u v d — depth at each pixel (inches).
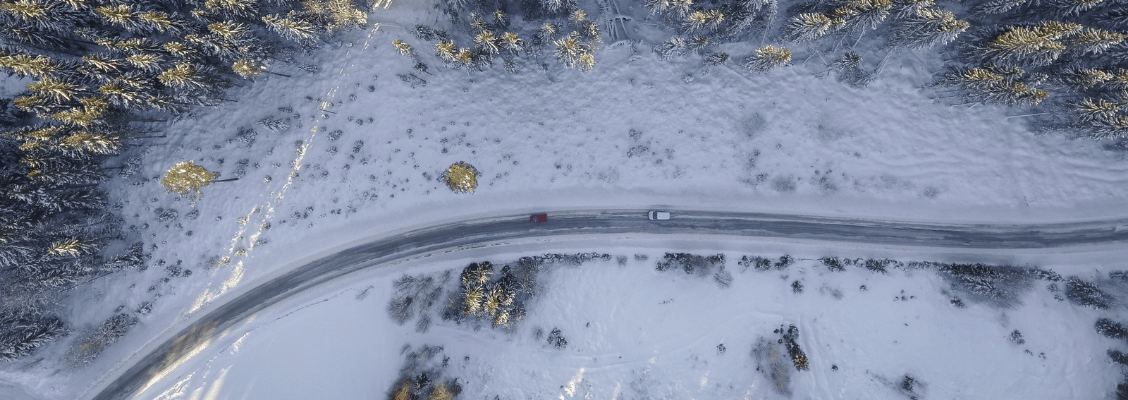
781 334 2047.2
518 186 2135.8
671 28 2084.2
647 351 2060.8
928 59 2043.6
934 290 2027.6
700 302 2071.9
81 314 2071.9
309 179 2114.9
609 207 2128.4
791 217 2102.6
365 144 2114.9
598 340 2073.1
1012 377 1962.4
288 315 2122.3
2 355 1923.0
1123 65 1804.9
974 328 1991.9
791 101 2081.7
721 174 2108.8
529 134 2126.0
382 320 2113.7
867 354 2011.6
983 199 2058.3
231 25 1807.3
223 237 2119.8
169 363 2111.2
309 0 1953.7
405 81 2106.3
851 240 2085.4
